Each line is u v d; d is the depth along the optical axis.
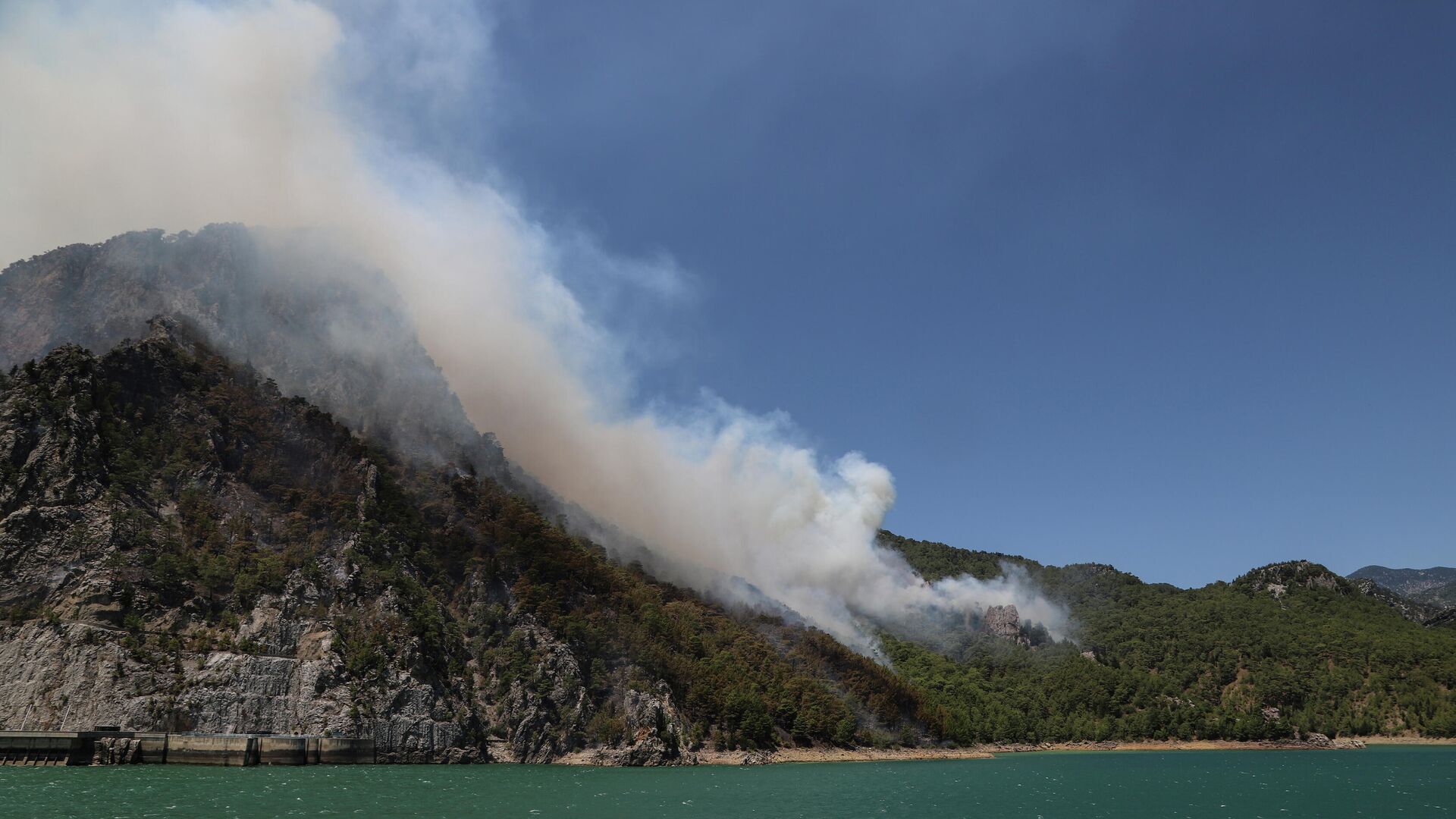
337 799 148.25
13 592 197.25
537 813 148.00
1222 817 181.62
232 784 158.75
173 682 194.00
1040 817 173.88
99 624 196.12
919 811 177.00
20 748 173.75
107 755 177.12
